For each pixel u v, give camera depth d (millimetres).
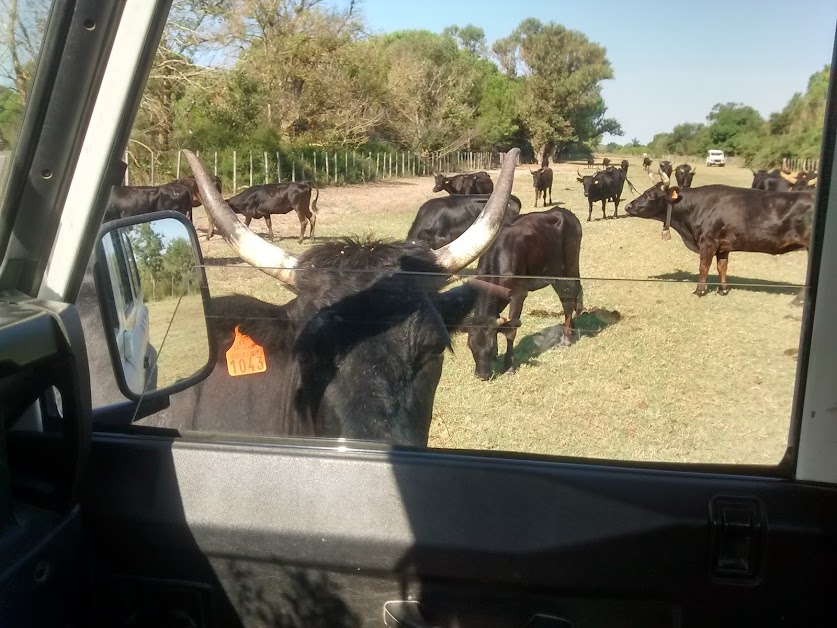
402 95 30359
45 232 1456
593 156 22766
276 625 1537
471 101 29969
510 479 1472
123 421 1817
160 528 1525
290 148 26453
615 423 1536
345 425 1940
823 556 1343
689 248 9805
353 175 28500
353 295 2049
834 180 1238
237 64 25344
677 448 1459
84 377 1424
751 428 1467
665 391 1523
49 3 1350
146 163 22109
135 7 1373
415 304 2018
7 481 1353
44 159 1412
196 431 1682
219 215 2643
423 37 30656
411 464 1516
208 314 2049
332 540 1465
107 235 2625
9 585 1300
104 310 2088
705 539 1373
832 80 1258
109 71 1399
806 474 1345
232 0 23859
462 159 30562
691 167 12828
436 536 1436
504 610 1449
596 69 21750
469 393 1764
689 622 1399
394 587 1471
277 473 1544
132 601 1584
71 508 1484
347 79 29031
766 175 10102
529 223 7746
